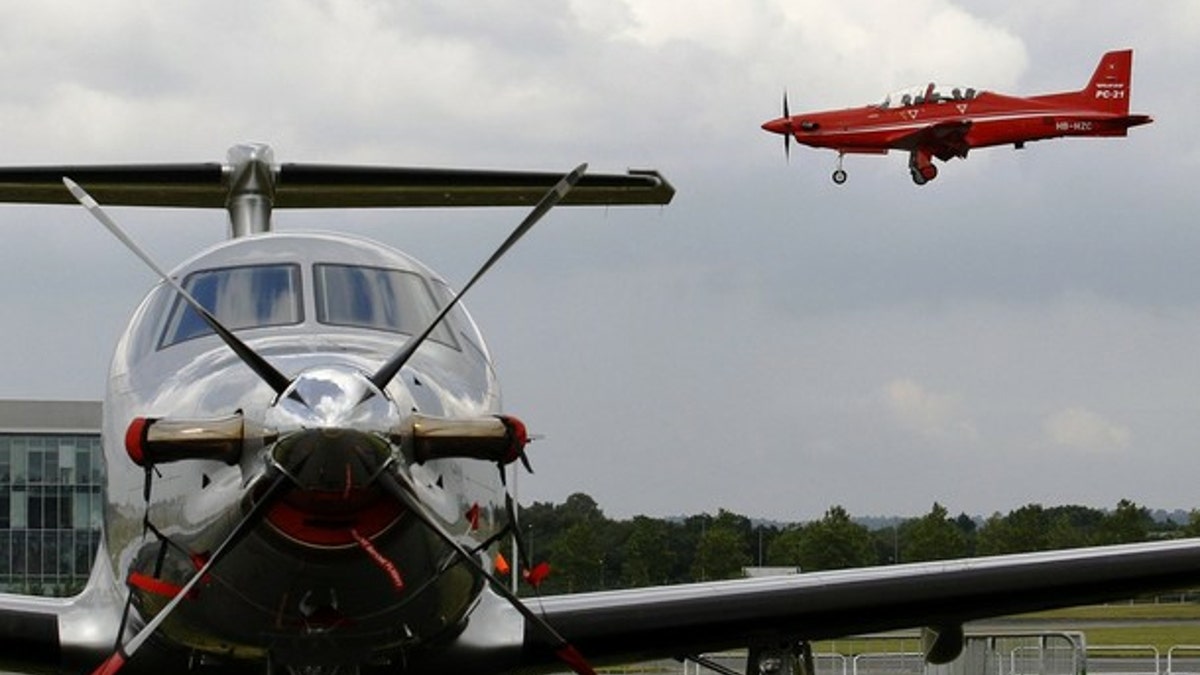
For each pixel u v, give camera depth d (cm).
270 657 1377
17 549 9262
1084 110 8656
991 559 1806
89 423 9362
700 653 1798
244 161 2284
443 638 1465
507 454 1285
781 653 1800
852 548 10475
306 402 1203
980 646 3650
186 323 1503
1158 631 7919
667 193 2333
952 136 8500
